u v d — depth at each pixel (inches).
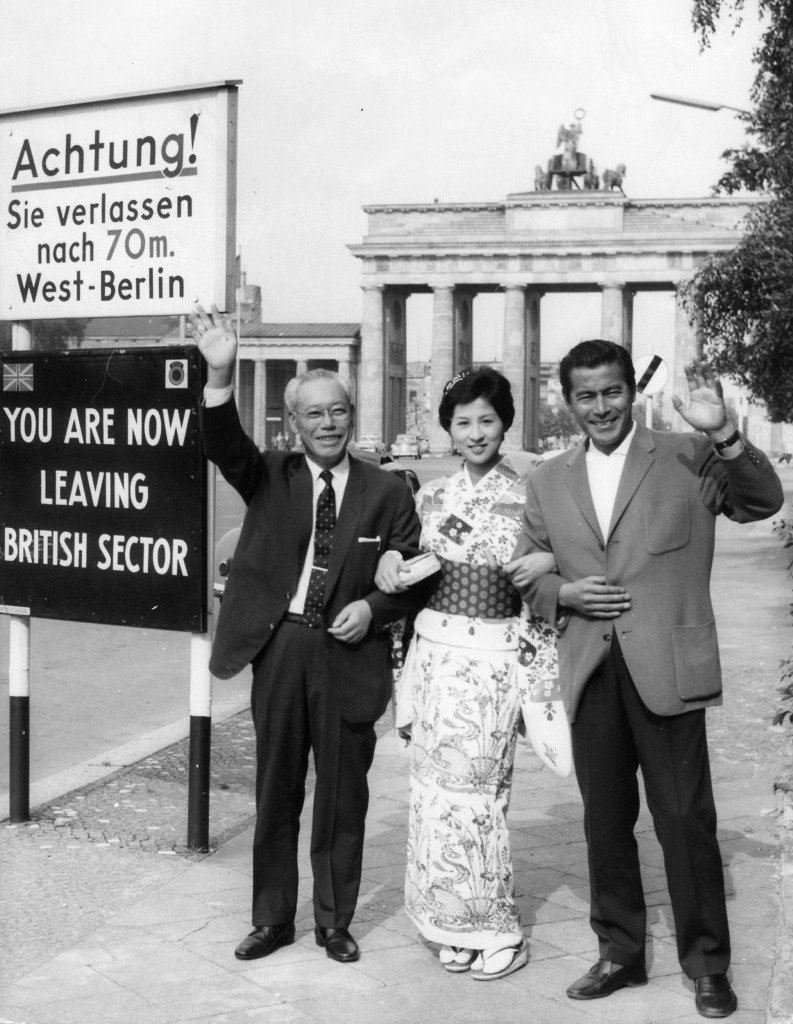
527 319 4360.2
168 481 280.7
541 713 213.5
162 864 275.1
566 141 4409.5
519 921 234.8
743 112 790.5
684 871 199.0
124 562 287.7
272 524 221.3
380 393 4357.8
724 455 191.2
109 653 579.8
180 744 394.9
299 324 5049.2
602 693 205.0
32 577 300.7
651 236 4082.2
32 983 207.2
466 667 213.2
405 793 331.0
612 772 205.8
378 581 214.5
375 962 217.3
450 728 211.9
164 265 288.0
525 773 351.6
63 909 245.4
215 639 224.8
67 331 3095.5
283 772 221.5
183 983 207.5
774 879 260.2
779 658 552.4
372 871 266.8
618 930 206.7
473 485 218.5
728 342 914.7
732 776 348.5
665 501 201.0
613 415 201.6
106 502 289.0
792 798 316.2
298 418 220.5
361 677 218.5
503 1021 193.8
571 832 294.4
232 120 278.5
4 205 305.4
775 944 221.8
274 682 219.3
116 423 286.2
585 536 203.6
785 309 829.2
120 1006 198.1
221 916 240.1
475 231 4252.0
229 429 218.2
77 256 298.0
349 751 219.6
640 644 199.6
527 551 211.0
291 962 217.0
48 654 575.5
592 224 4151.1
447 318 4279.0
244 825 309.1
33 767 372.8
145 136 287.1
